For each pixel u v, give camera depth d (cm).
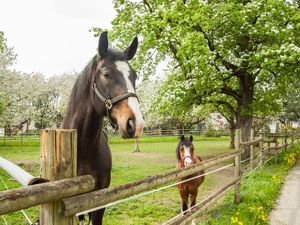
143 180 302
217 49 1489
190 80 1498
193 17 1334
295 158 1634
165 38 1445
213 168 1471
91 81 363
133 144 3391
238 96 1689
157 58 1764
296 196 853
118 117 324
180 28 1386
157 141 3841
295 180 1091
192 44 1302
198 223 593
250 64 1377
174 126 4909
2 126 3834
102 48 348
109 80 337
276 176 1080
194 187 617
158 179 333
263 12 1341
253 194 782
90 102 361
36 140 3591
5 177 1109
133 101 326
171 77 1705
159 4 1678
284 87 1559
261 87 1702
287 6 1373
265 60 1261
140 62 1675
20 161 1684
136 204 777
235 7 1360
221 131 5119
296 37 1391
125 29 1617
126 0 1734
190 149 647
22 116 4194
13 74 3678
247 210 643
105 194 237
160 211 728
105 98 336
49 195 177
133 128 313
